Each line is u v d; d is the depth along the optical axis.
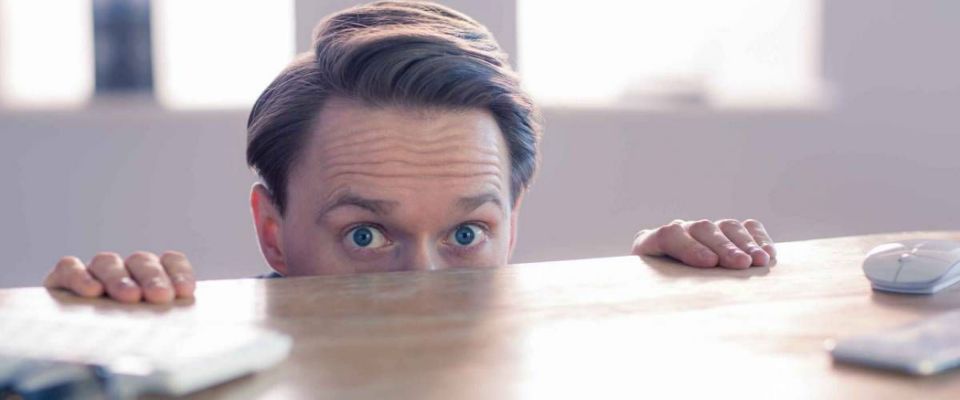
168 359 0.45
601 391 0.46
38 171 2.72
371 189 0.99
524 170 1.13
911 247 0.72
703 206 3.03
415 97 1.00
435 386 0.47
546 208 2.94
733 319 0.61
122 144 2.74
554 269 0.78
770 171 3.05
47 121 2.71
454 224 1.02
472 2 2.80
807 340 0.56
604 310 0.63
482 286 0.70
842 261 0.82
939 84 3.07
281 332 0.57
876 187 3.09
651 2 3.06
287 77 1.10
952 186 3.12
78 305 0.63
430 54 1.03
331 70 1.04
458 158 1.01
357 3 2.76
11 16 2.77
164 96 2.82
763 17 3.09
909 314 0.63
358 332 0.57
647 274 0.76
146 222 2.78
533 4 3.02
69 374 0.45
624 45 3.07
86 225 2.76
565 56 3.05
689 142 3.00
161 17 2.83
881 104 3.06
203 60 2.87
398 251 1.02
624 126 2.95
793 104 3.03
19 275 2.74
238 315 0.61
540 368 0.50
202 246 2.81
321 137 1.02
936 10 3.04
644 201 3.00
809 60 3.10
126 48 2.83
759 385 0.48
